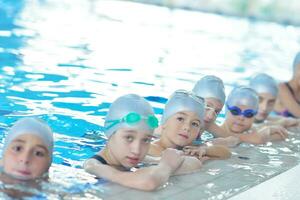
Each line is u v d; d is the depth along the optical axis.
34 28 10.41
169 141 4.16
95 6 15.09
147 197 3.22
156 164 3.83
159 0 17.81
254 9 18.48
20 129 3.26
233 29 14.72
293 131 5.47
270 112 5.93
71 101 5.59
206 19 16.09
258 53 11.21
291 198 3.34
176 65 8.53
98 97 5.86
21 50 8.20
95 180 3.40
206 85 4.75
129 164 3.56
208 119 4.62
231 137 4.73
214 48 10.99
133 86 6.64
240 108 4.86
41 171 3.30
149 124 3.51
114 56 8.58
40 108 5.20
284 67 9.84
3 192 3.04
